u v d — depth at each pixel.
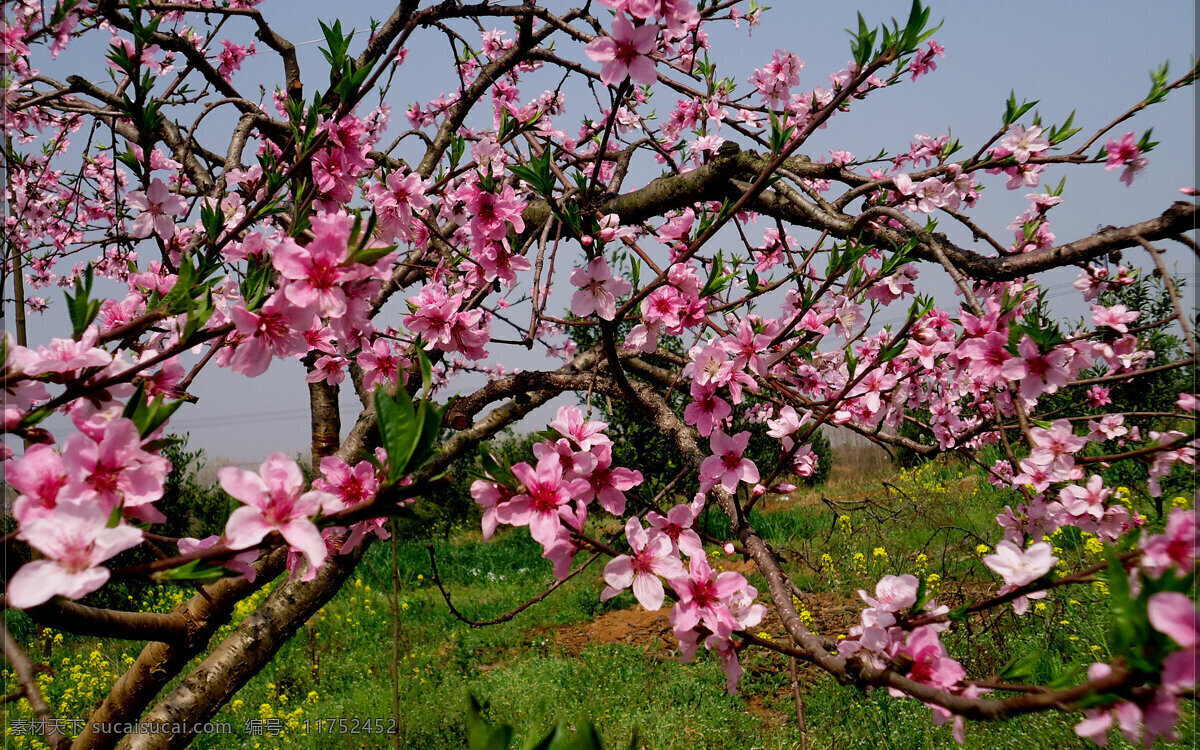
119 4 2.16
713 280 1.65
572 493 1.17
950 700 0.85
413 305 2.06
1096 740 0.68
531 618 7.89
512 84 3.98
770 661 5.45
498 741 0.49
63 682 5.89
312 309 1.05
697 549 1.25
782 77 2.72
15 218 3.41
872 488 10.03
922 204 2.06
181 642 1.81
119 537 0.72
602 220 1.70
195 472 9.27
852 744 4.28
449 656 6.82
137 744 1.92
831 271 1.74
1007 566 1.02
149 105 1.47
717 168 2.58
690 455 1.94
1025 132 2.15
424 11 2.72
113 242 3.18
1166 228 1.45
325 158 1.53
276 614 2.21
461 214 1.97
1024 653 4.42
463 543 12.48
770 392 2.16
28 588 0.68
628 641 6.74
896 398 2.30
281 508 0.79
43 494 0.79
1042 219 2.29
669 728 4.67
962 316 1.71
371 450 2.57
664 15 1.26
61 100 3.13
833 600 6.04
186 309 0.99
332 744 5.03
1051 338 1.47
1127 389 5.00
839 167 2.50
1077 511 1.85
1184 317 1.25
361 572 9.80
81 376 0.89
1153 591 0.63
